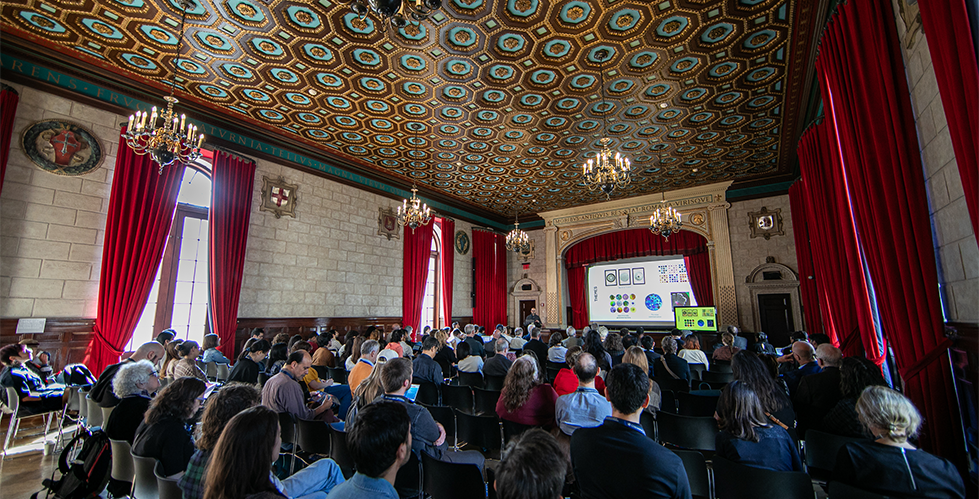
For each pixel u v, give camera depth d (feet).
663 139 33.24
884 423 6.68
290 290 32.89
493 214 56.95
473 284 53.06
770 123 30.45
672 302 48.29
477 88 25.80
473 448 16.07
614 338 21.85
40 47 21.33
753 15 19.57
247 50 22.13
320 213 35.78
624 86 25.53
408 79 24.85
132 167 24.56
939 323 10.78
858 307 17.06
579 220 53.26
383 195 41.91
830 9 18.25
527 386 11.60
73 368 18.08
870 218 13.74
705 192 44.91
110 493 10.19
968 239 9.59
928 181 11.23
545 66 23.50
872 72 12.91
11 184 20.86
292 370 12.74
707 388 18.52
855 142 14.60
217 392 6.95
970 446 10.14
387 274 41.29
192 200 30.17
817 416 11.79
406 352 23.90
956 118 8.40
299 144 33.91
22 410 16.07
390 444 5.34
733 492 7.25
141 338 26.78
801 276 35.76
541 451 4.30
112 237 23.32
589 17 19.77
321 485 7.84
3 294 20.38
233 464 5.04
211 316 27.99
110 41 21.35
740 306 42.32
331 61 23.11
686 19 19.86
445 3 18.85
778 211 41.83
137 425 9.73
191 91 26.13
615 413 6.87
